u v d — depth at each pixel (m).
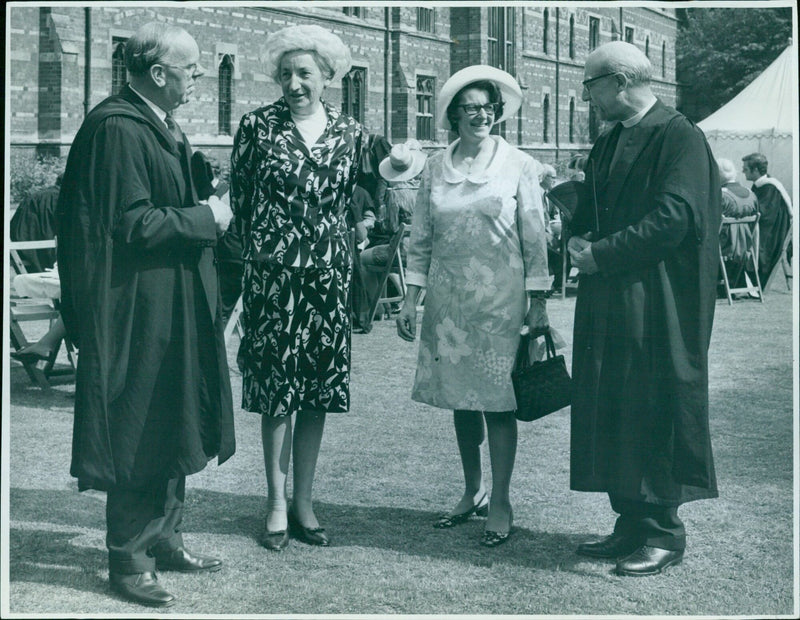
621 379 3.71
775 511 4.34
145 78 3.53
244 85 16.55
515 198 3.97
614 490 3.72
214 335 3.64
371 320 8.94
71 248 3.43
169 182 3.49
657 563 3.76
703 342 3.67
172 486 3.78
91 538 4.09
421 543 4.05
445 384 4.04
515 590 3.59
